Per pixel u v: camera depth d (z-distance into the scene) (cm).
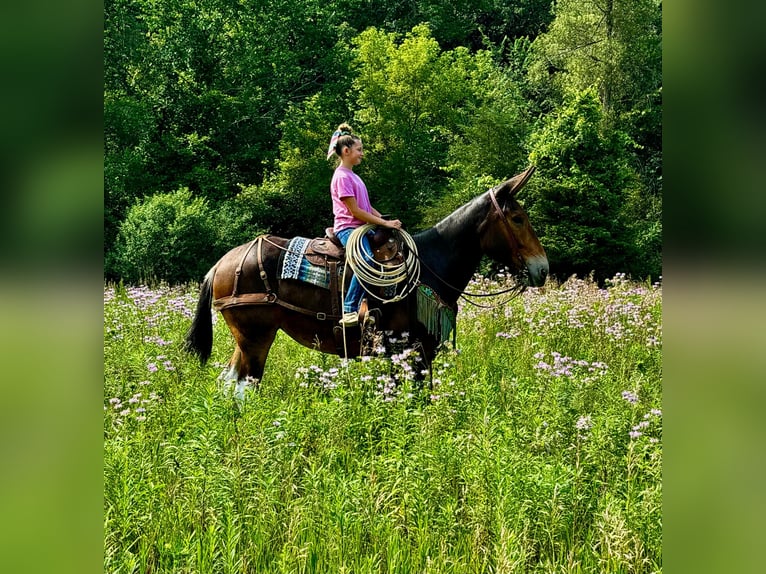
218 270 625
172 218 1897
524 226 630
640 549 347
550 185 2416
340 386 548
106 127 2339
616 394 560
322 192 2855
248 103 2744
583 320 958
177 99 2719
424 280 626
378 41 3153
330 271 605
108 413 508
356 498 385
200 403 483
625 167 2489
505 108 3162
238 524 379
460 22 4369
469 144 3048
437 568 349
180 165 2725
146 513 376
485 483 402
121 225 1966
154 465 439
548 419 511
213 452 420
